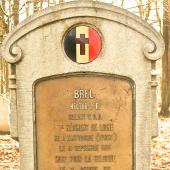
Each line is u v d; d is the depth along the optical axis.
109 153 2.04
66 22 1.96
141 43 1.97
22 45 1.98
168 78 6.29
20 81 2.00
